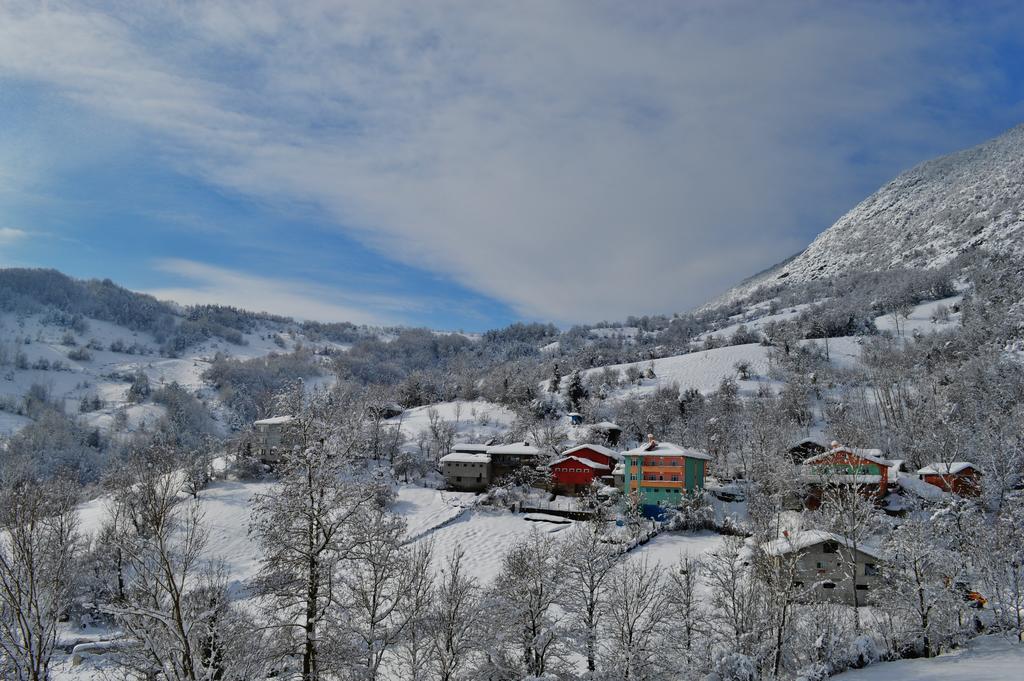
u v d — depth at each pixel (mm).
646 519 80000
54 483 77000
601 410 147000
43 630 24125
